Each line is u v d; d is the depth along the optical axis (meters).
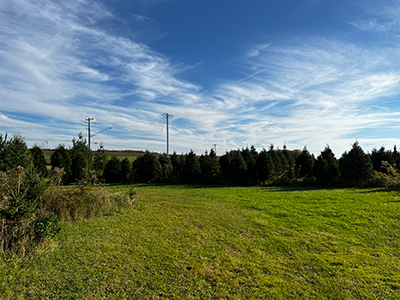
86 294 3.71
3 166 13.26
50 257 4.98
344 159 18.47
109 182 26.23
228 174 23.22
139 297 3.68
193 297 3.70
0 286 3.78
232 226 7.52
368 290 3.88
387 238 6.21
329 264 4.84
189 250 5.53
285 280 4.23
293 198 12.39
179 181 25.06
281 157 27.17
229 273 4.46
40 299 3.58
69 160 22.86
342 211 8.90
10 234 4.95
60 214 7.92
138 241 6.05
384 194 11.85
